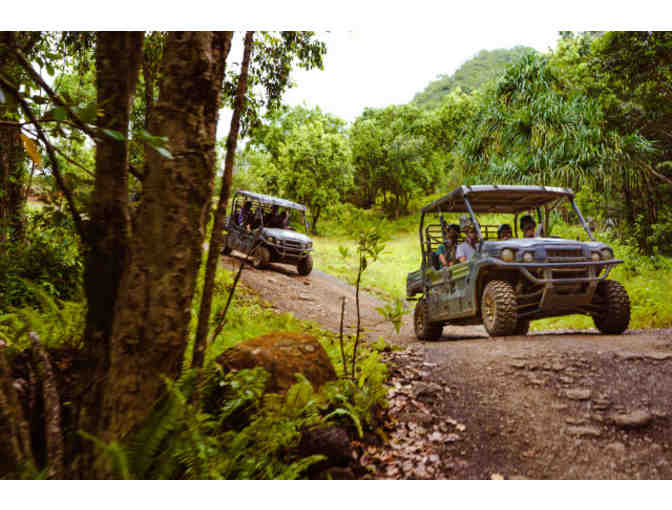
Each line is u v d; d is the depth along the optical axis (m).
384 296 14.30
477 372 4.60
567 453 3.19
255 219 14.16
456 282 7.04
